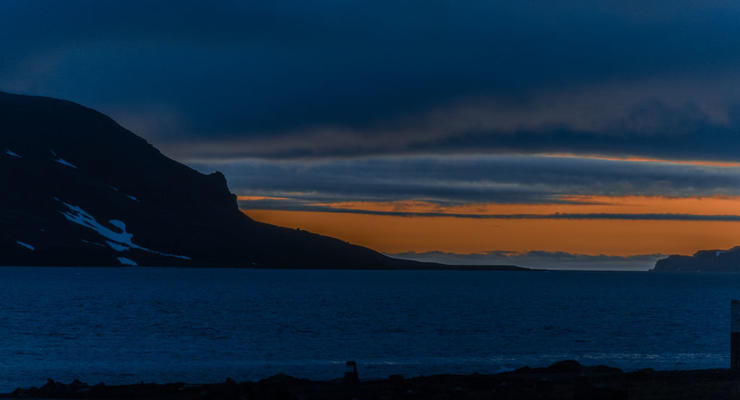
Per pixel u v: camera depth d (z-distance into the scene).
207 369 54.88
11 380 48.97
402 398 29.88
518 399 29.03
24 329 88.88
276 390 30.41
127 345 73.19
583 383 27.56
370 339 79.75
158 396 32.56
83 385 36.00
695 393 29.22
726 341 77.75
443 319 109.94
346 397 30.28
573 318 112.62
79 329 90.12
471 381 35.31
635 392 29.89
